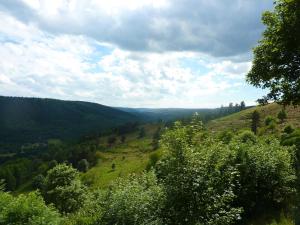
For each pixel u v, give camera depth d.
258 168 32.78
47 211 26.33
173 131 19.88
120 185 23.34
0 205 26.05
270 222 29.95
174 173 19.02
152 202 19.98
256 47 29.33
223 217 18.89
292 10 24.83
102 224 21.55
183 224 18.53
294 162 37.50
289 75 26.58
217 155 19.64
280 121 112.69
